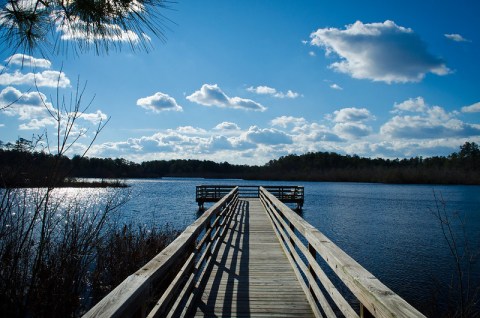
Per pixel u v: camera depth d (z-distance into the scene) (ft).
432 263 40.19
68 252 13.87
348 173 405.59
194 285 14.43
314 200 134.92
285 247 22.86
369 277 6.72
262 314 12.92
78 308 15.71
